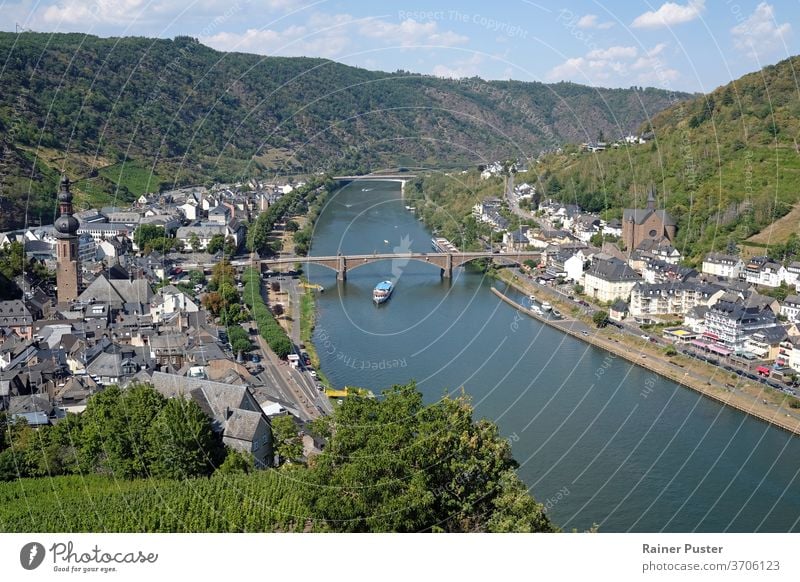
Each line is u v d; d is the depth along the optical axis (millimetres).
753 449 194375
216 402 176125
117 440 155875
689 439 198500
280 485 142000
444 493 126812
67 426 166125
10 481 158000
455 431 133000
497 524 119438
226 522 136750
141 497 144000
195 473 153125
